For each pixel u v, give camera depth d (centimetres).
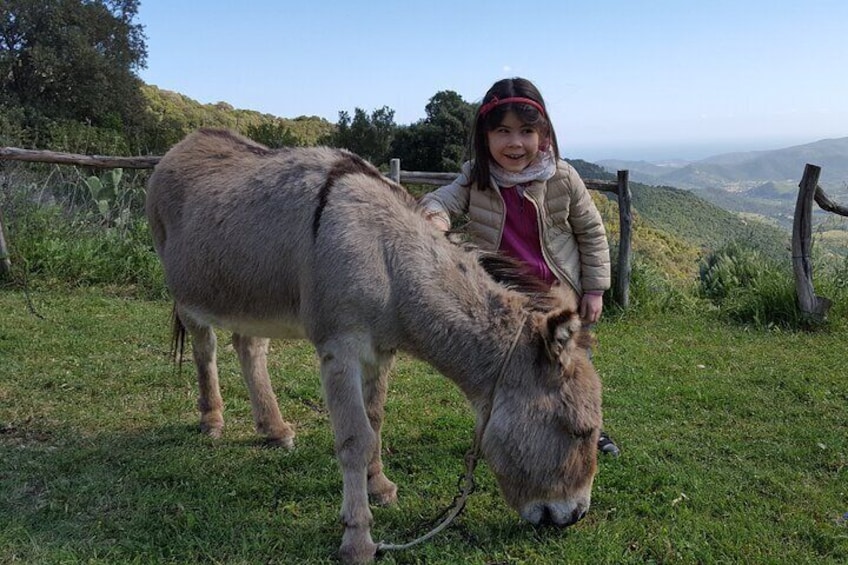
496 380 140
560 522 141
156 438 201
